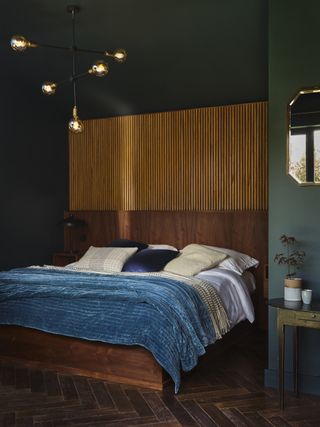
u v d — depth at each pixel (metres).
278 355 3.44
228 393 3.43
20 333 4.07
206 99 5.66
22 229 5.93
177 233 5.91
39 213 6.20
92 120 6.55
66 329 3.73
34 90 5.94
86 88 5.82
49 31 4.51
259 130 5.52
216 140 5.75
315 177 3.53
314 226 3.54
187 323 3.57
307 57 3.55
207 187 5.81
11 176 5.76
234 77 5.17
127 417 3.02
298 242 3.58
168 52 4.89
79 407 3.17
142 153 6.21
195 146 5.87
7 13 4.21
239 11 4.07
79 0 3.94
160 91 5.67
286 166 3.62
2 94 5.61
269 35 3.67
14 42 3.57
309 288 3.54
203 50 4.79
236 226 5.55
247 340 4.88
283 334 3.16
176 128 5.99
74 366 3.83
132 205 6.29
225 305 4.30
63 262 6.29
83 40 4.66
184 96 5.68
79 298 3.78
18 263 5.87
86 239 6.53
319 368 3.46
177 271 4.64
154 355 3.38
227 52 4.77
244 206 5.60
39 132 6.18
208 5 4.01
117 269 4.94
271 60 3.66
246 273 5.20
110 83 5.65
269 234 3.67
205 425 2.91
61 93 6.02
